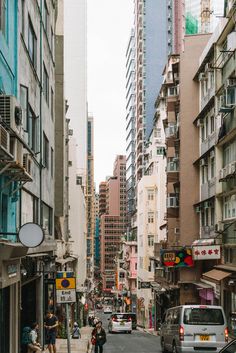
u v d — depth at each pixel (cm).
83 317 6341
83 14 10638
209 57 3509
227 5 3173
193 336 1800
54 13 3014
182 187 3978
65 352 2161
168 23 12606
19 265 1545
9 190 1459
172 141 4562
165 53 12369
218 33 3212
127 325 4531
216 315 1823
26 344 1775
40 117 2266
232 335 2686
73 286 1288
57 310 3303
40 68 2277
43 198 2427
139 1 12719
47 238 2514
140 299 7512
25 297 2252
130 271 9519
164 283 4928
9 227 1484
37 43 2206
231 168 2853
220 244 3178
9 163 1106
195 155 3984
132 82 14112
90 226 13462
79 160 9800
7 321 1545
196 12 10175
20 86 1656
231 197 3022
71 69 10169
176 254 3725
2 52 1348
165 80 6156
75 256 4819
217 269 3097
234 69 2817
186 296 3934
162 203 6738
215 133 3262
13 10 1538
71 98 10056
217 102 3266
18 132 1151
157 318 5878
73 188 5675
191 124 4006
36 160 2139
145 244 7156
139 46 12544
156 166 7288
